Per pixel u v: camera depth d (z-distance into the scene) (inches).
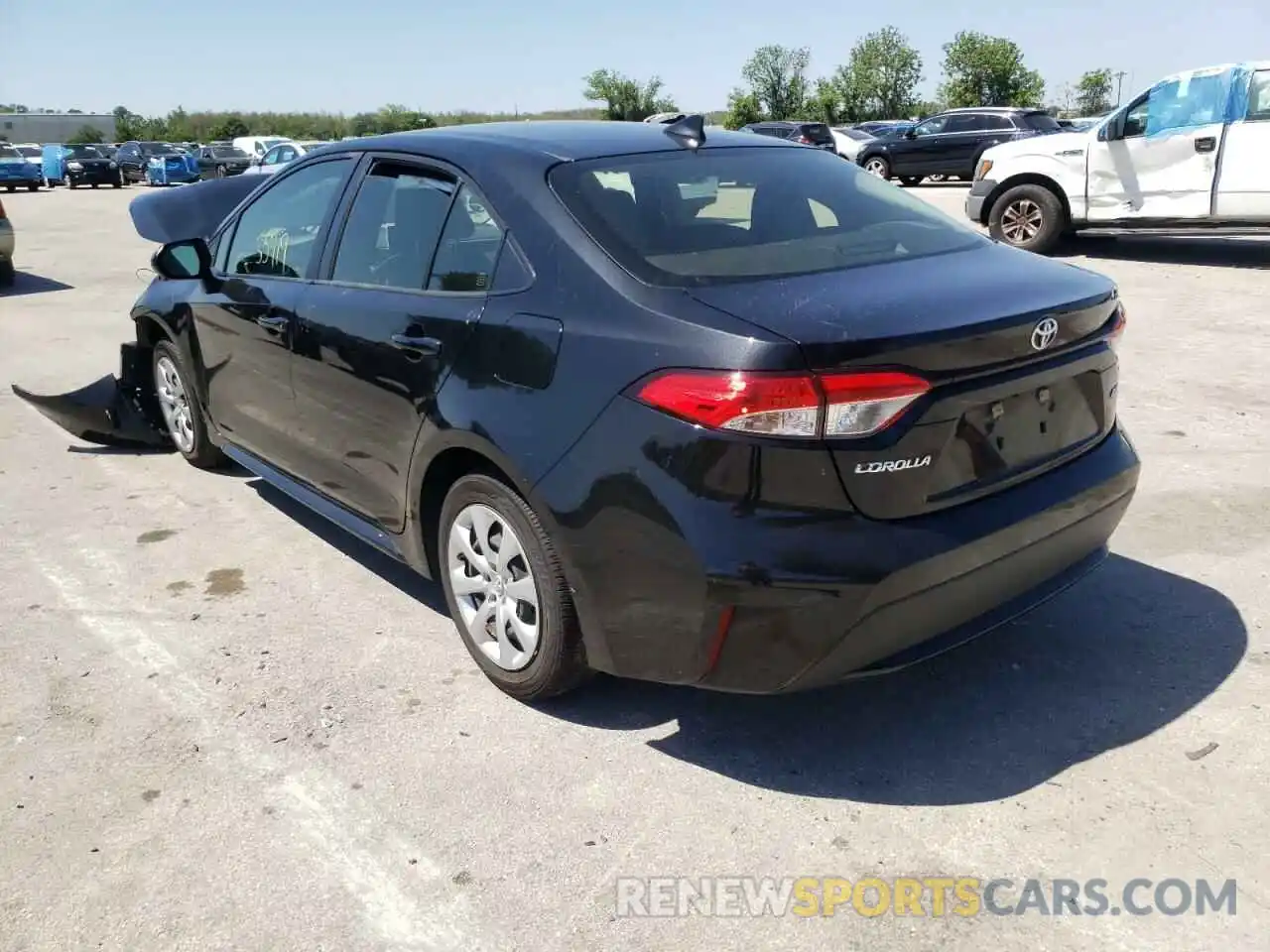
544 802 111.3
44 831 107.9
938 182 1074.1
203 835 107.0
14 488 209.9
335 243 153.3
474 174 131.0
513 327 117.6
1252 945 90.5
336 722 126.4
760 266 113.9
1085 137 466.6
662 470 102.7
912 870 100.6
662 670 110.1
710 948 92.1
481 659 132.5
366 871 101.8
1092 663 135.3
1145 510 184.1
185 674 137.9
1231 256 475.2
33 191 1387.8
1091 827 105.4
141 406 228.4
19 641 147.3
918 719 124.9
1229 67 422.3
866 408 98.0
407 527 140.3
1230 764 114.2
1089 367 119.3
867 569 99.1
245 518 193.0
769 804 110.4
